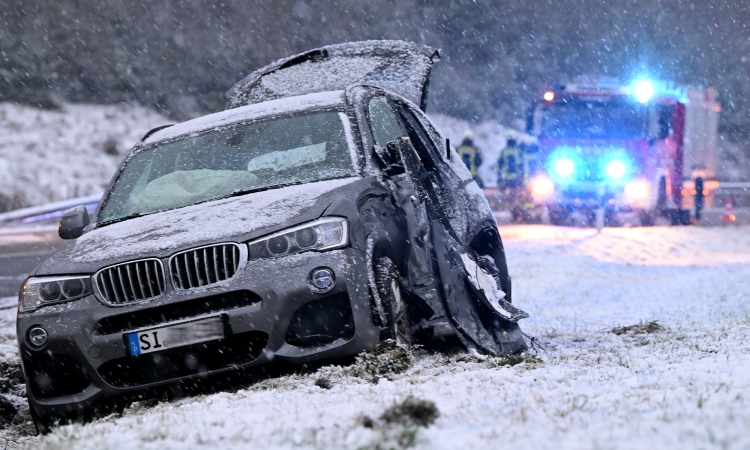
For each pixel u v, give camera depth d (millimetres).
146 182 16203
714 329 18438
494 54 104000
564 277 37125
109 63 85688
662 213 55281
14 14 84062
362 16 95062
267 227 13258
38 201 71188
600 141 52688
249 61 88562
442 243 15172
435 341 15445
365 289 13133
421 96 20734
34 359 13250
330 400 10859
